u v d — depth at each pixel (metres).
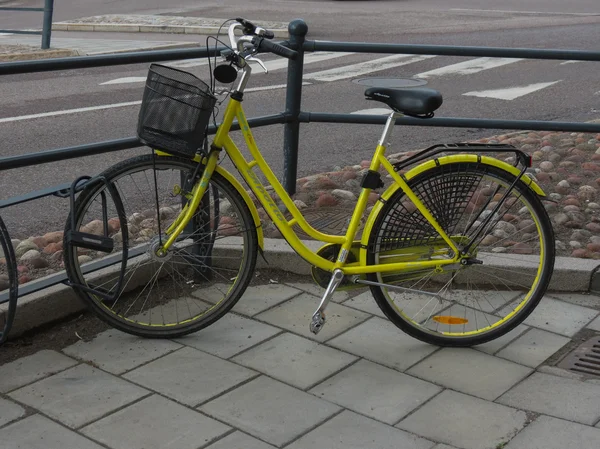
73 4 22.78
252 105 9.45
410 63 12.66
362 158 7.56
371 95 3.80
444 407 3.48
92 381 3.63
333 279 3.88
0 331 3.90
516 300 4.45
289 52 3.69
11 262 3.64
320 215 5.38
